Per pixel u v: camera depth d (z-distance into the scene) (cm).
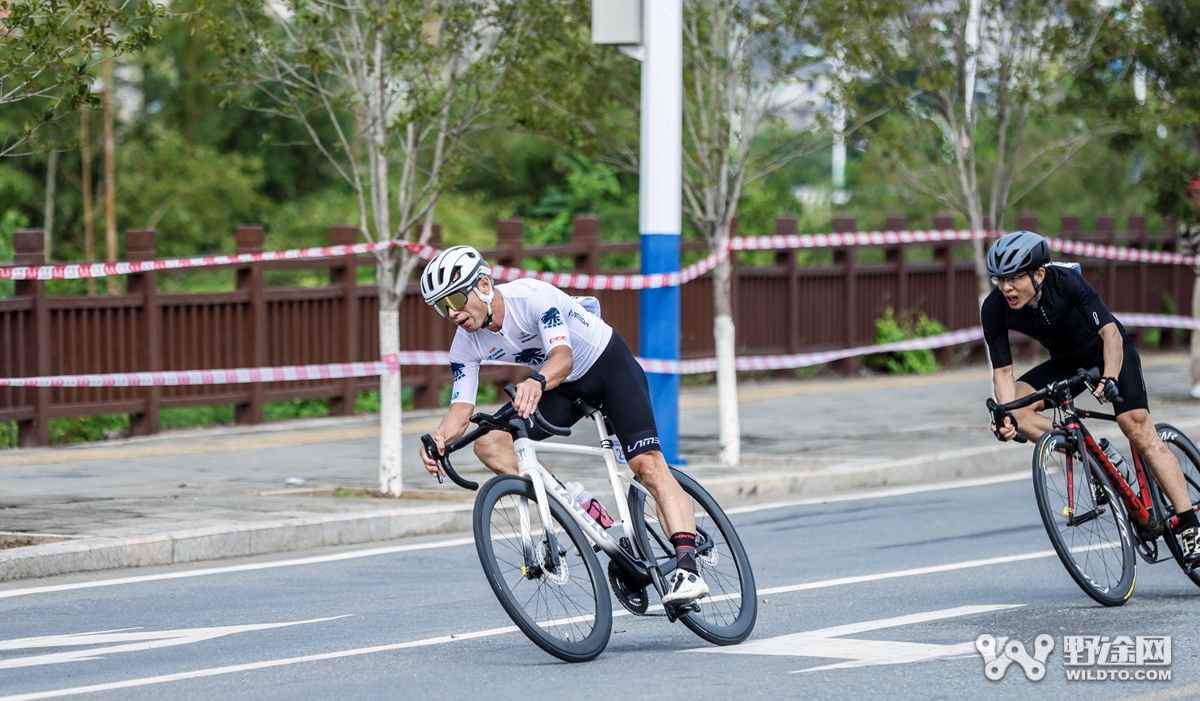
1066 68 3397
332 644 1536
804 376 4509
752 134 3009
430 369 3766
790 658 1439
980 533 2231
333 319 3588
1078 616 1627
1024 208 6606
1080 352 1764
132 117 8231
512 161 7819
